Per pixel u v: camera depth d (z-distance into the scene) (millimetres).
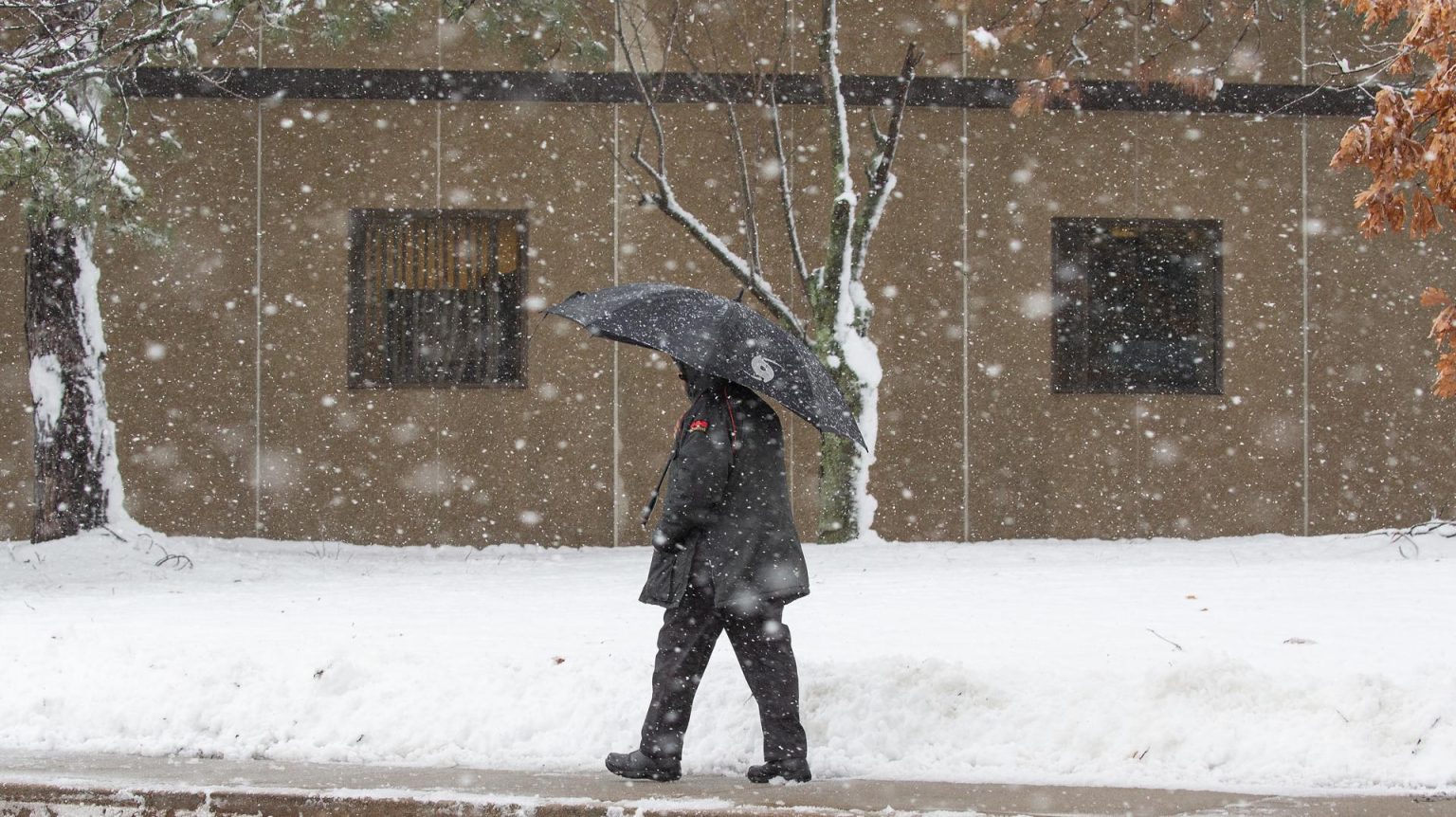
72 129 27516
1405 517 36000
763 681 11164
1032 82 31141
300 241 34781
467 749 12305
